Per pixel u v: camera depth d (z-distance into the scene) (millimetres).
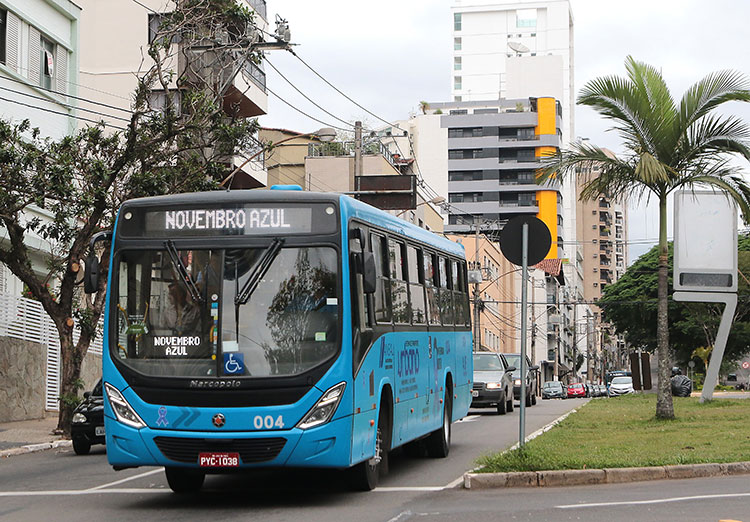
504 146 114375
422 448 15891
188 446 10391
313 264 10734
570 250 139750
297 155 60281
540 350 107625
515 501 10641
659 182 21562
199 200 10953
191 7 22906
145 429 10469
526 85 123375
